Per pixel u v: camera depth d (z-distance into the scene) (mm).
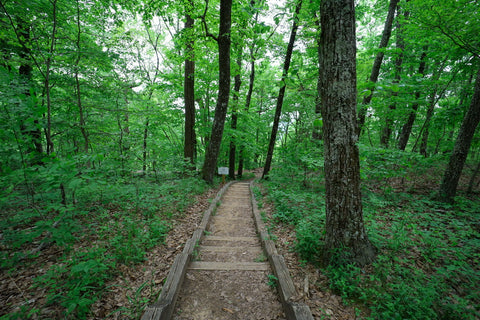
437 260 2719
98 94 6508
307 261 2959
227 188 9117
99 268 2387
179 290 2496
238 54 10133
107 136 6504
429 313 1869
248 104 13625
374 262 2635
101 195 4922
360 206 2738
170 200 5547
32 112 2674
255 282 2738
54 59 4266
